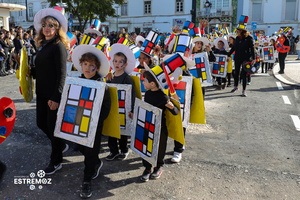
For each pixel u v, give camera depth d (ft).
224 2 129.59
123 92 12.72
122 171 12.35
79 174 11.95
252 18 129.18
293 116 20.36
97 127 10.16
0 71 38.04
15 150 14.11
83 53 10.50
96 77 10.37
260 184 11.41
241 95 27.02
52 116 11.07
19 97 25.23
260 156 13.92
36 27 11.66
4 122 9.68
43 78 11.16
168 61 10.73
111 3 86.48
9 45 39.52
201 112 13.25
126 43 15.83
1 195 10.32
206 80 15.74
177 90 12.59
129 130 12.80
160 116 10.25
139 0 137.49
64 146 13.64
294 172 12.37
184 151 14.44
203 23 23.04
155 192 10.76
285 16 125.18
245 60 26.40
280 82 34.88
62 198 10.28
